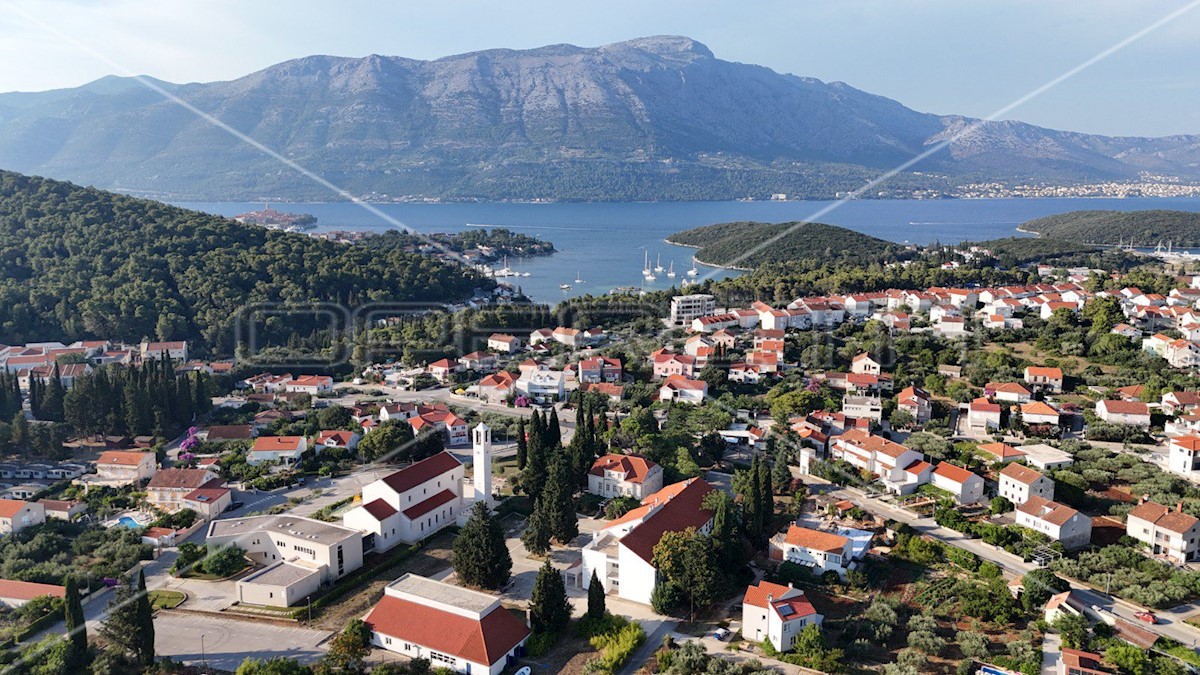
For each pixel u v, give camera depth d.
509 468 197.25
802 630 117.88
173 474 178.75
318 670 107.56
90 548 152.00
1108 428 197.38
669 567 129.75
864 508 169.75
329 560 137.88
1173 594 129.38
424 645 114.50
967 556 143.88
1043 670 110.31
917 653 113.75
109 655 111.62
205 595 134.62
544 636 119.31
